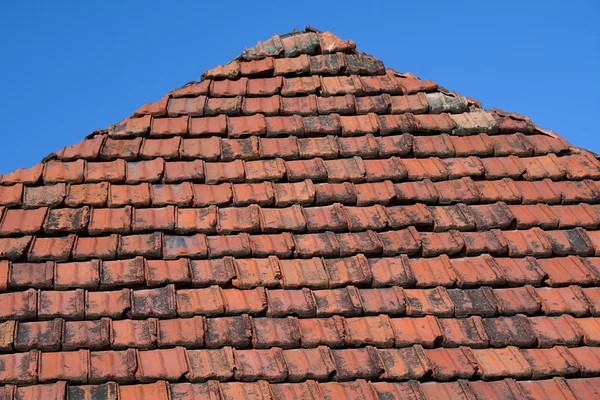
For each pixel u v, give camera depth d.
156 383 4.97
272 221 5.86
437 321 5.43
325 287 5.52
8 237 5.61
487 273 5.71
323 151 6.35
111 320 5.22
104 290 5.37
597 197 6.34
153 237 5.67
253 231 5.82
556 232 6.12
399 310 5.44
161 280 5.41
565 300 5.67
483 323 5.49
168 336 5.16
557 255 5.96
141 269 5.45
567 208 6.29
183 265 5.52
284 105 6.64
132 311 5.24
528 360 5.34
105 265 5.49
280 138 6.46
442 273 5.69
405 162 6.40
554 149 6.64
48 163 6.10
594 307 5.64
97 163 6.14
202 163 6.20
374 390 5.08
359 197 6.09
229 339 5.18
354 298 5.45
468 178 6.32
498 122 6.72
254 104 6.64
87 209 5.80
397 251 5.77
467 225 5.98
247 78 6.83
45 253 5.49
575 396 5.18
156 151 6.23
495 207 6.18
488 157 6.55
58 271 5.42
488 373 5.22
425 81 6.98
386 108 6.70
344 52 7.05
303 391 5.04
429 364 5.19
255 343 5.18
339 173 6.21
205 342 5.16
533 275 5.75
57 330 5.09
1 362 4.95
